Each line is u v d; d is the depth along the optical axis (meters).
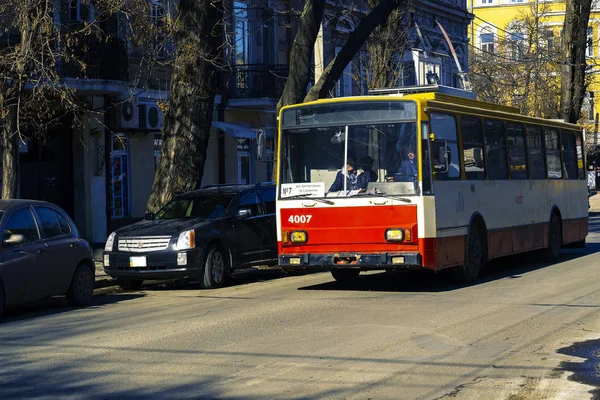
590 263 23.06
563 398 8.59
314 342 11.61
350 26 44.31
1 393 8.98
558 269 21.59
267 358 10.61
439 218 17.03
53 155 31.34
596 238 33.34
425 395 8.73
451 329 12.55
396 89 19.22
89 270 16.81
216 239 19.22
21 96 19.64
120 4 20.78
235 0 38.06
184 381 9.44
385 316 13.84
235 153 39.16
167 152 23.56
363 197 16.84
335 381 9.35
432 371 9.82
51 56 19.30
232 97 38.25
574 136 26.56
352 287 18.48
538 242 22.81
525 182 22.08
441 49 54.47
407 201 16.56
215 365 10.24
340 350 11.04
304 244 17.28
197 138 23.56
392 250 16.66
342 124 17.22
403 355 10.71
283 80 39.19
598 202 66.81
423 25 51.97
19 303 14.77
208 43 23.25
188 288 19.50
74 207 31.08
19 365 10.47
